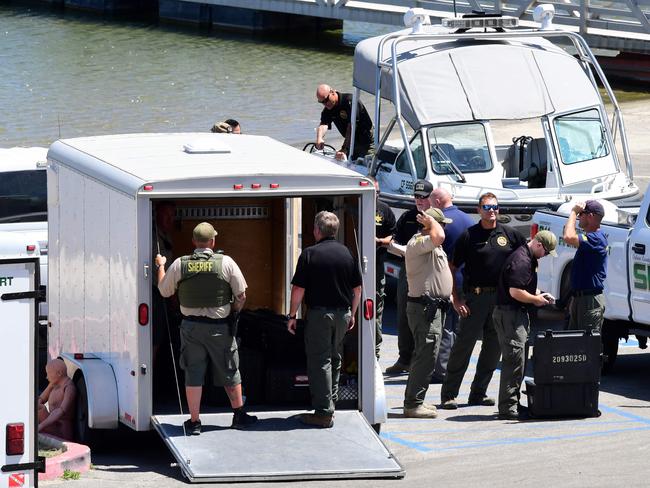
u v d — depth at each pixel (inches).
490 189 2388.0
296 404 1545.3
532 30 2613.2
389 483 1334.9
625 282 1923.0
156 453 1517.0
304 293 1460.4
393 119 2472.9
